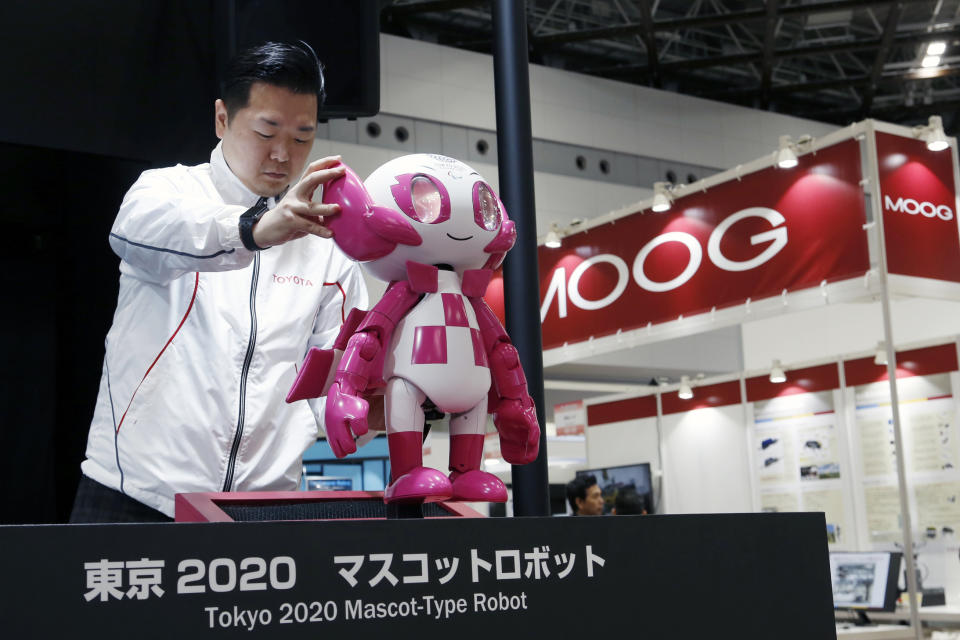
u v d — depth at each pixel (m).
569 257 4.79
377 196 0.89
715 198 4.12
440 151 10.02
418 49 10.06
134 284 1.26
